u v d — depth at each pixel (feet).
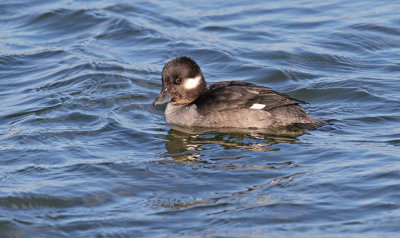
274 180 35.09
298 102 43.34
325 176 35.14
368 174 35.01
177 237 29.66
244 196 33.40
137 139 42.32
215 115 44.16
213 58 56.85
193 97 46.68
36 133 42.78
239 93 44.24
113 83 52.34
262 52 57.47
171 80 46.09
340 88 49.93
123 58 57.11
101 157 39.09
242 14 65.77
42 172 36.99
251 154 39.06
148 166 37.60
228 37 60.80
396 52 56.75
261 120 43.47
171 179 35.81
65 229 30.94
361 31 60.54
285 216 31.09
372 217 30.58
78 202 33.45
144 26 63.21
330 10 66.03
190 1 69.41
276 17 64.85
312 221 30.55
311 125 43.34
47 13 65.51
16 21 64.64
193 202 33.06
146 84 52.49
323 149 39.22
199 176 36.06
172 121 45.68
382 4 66.74
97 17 64.95
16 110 47.03
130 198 33.86
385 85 49.85
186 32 62.03
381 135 41.22
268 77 53.06
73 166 37.70
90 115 46.37
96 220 31.63
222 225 30.58
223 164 37.63
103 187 34.99
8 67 55.36
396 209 31.14
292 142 40.73
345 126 43.16
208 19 64.80
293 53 56.85
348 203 32.04
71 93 50.24
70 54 57.88
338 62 55.21
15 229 31.01
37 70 54.90
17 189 34.71
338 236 29.04
